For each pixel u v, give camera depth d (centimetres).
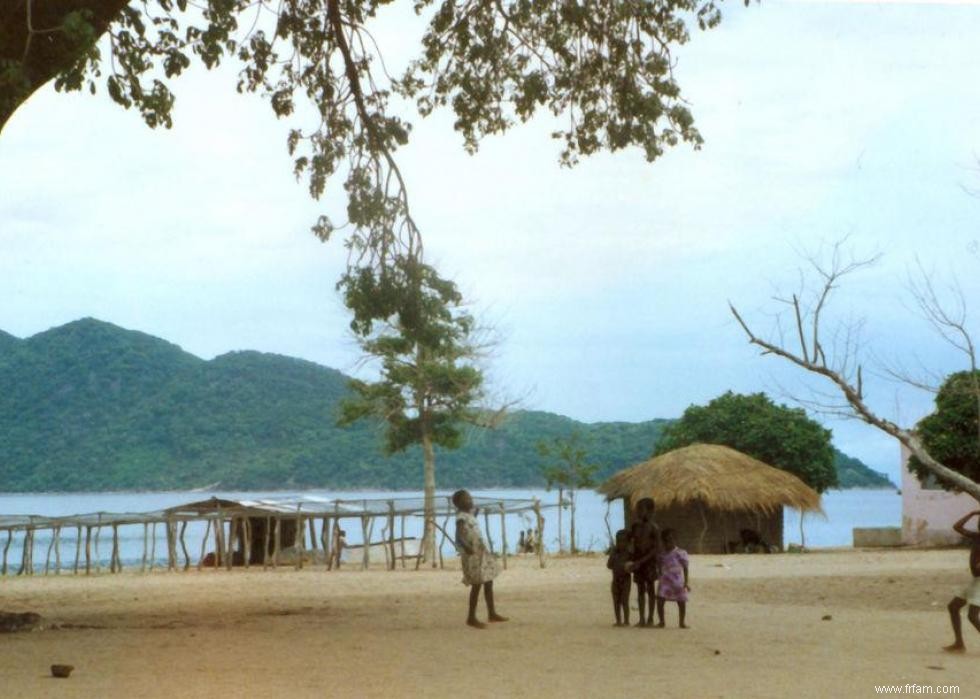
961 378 4259
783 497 4750
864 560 3909
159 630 1714
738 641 1505
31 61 1697
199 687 1113
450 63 2184
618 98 2111
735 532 4794
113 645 1491
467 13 2130
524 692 1077
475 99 2184
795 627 1703
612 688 1100
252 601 2445
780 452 5747
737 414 5894
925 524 5022
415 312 2234
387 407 4953
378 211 2186
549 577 3234
